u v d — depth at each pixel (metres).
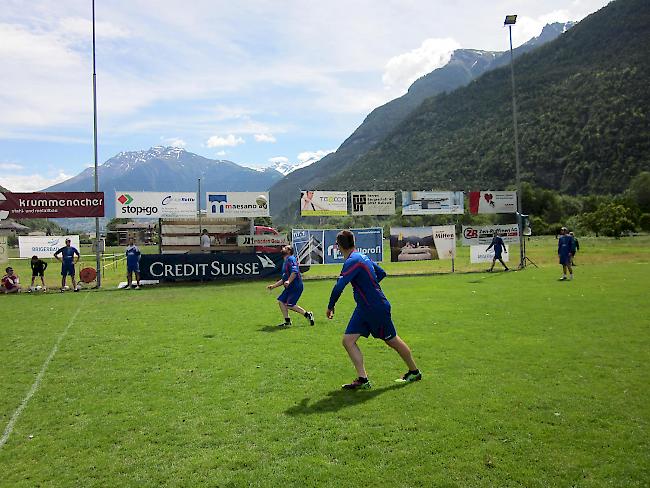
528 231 24.89
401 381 6.34
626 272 20.22
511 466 4.09
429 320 10.61
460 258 32.91
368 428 4.89
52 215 19.86
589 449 4.36
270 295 16.45
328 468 4.12
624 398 5.57
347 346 6.14
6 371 7.38
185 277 21.12
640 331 8.97
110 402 5.88
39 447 4.69
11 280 18.77
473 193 24.25
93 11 20.25
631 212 64.69
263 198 22.11
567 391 5.84
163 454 4.47
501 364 7.07
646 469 4.00
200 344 8.88
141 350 8.51
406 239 23.16
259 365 7.34
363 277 6.07
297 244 22.55
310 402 5.69
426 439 4.61
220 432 4.90
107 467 4.26
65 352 8.51
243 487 3.87
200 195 21.56
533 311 11.44
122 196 20.62
